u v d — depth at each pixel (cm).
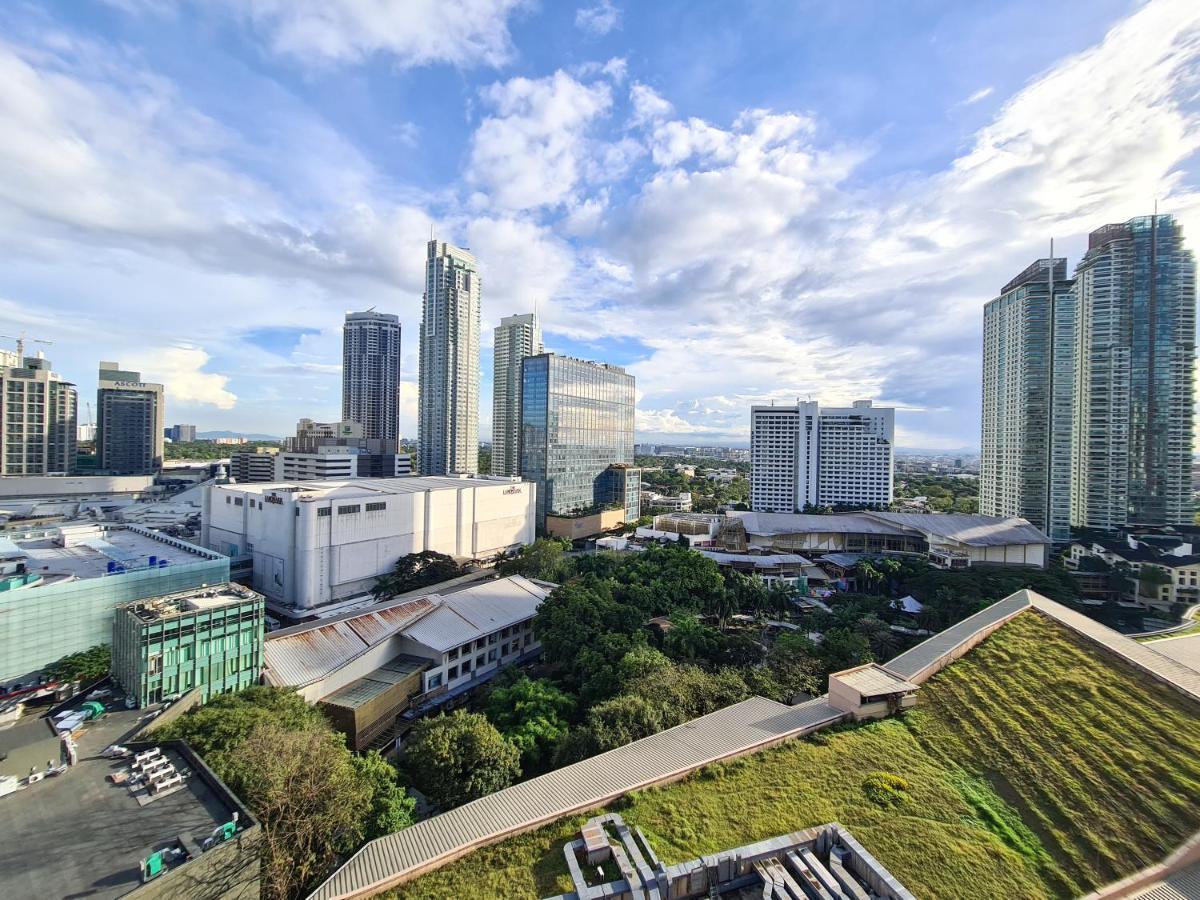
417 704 6694
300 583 10200
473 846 3055
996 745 3975
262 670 5934
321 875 3231
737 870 2867
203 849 2941
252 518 11450
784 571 12125
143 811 3281
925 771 3762
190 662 5250
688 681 5103
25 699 5241
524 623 8500
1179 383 13312
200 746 3941
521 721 5225
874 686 4600
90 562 8738
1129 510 13788
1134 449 13700
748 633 7731
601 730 4275
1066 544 13625
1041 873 2966
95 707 4747
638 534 15912
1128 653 4675
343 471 18938
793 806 3403
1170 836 3114
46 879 2758
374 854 2989
